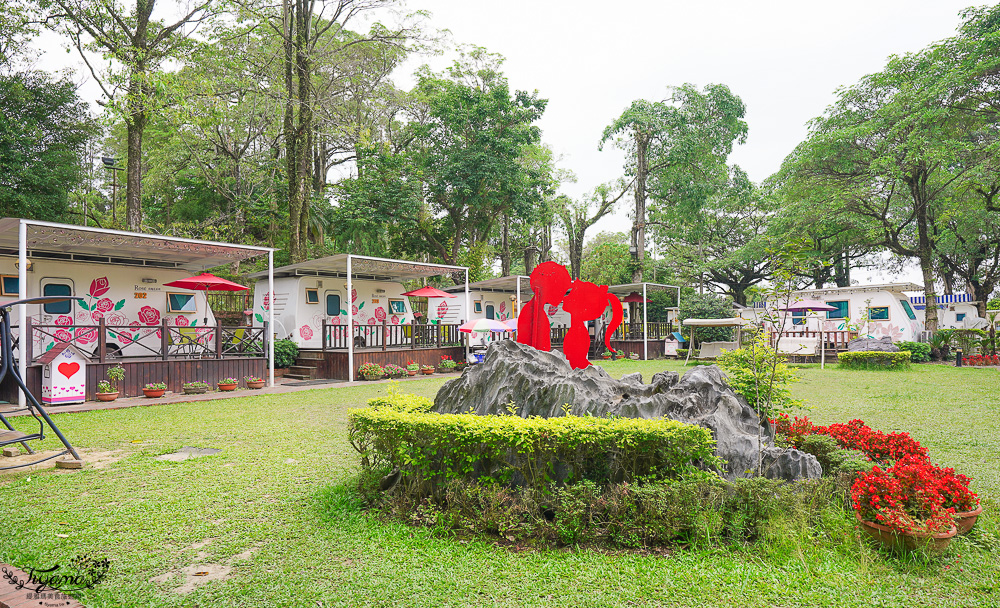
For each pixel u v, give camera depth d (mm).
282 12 19625
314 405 10961
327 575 3453
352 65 24266
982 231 27734
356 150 25922
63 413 9812
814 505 4199
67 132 22797
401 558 3676
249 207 24094
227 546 3906
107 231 11094
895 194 26062
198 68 17422
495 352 5395
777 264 5125
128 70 15023
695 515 3861
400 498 4590
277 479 5598
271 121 23625
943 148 20312
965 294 28875
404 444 4543
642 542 3871
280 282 18047
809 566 3518
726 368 6348
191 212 26719
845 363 18578
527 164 32281
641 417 4656
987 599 3131
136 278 14320
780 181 28031
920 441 7141
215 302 21562
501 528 3934
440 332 19391
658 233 40219
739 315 25000
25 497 5055
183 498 4996
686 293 34906
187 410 10305
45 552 3814
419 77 28719
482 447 4332
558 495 4109
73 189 23719
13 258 12320
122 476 5734
